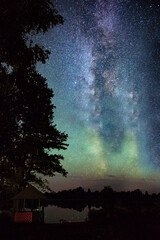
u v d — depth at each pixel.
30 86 22.25
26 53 9.18
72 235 9.23
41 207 18.70
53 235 9.45
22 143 19.22
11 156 17.00
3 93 13.02
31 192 18.75
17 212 16.75
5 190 21.62
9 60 9.18
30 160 23.33
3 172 18.42
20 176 21.42
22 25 8.80
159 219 11.96
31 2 8.67
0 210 18.50
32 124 23.44
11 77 13.29
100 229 9.91
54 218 25.83
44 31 9.27
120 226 10.26
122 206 15.84
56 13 9.20
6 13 8.06
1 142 15.20
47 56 9.52
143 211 15.31
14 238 9.18
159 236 8.80
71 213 32.50
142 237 8.70
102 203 16.48
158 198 17.33
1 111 13.83
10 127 15.09
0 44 8.63
